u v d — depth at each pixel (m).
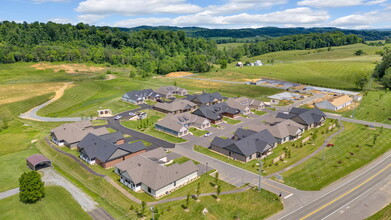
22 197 55.53
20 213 53.38
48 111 123.50
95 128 102.44
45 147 85.75
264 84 194.38
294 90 174.00
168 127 99.25
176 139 93.62
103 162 72.31
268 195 59.62
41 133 97.38
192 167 67.50
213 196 59.25
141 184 62.56
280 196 59.09
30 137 93.62
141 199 58.91
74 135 87.19
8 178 66.88
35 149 84.69
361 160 76.38
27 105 129.75
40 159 72.75
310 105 139.38
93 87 171.00
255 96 159.00
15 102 132.88
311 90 174.12
